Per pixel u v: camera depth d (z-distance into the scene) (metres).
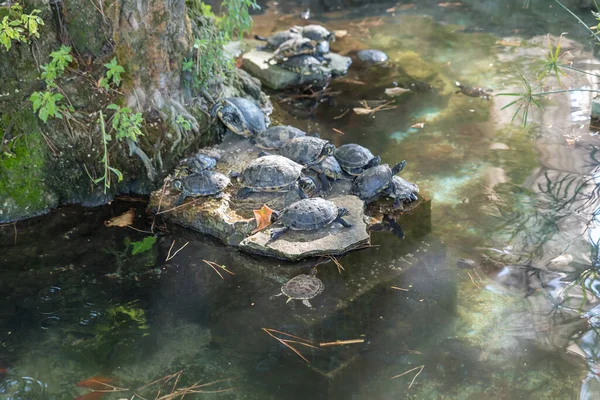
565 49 4.00
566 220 2.67
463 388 2.07
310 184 2.73
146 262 2.52
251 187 2.70
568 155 3.05
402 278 2.45
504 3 4.80
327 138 3.20
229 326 2.27
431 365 2.14
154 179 2.85
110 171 2.80
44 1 2.64
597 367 2.12
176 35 2.79
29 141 2.71
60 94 2.64
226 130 3.13
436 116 3.37
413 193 2.80
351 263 2.51
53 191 2.79
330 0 4.95
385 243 2.60
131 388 2.07
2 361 2.14
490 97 3.51
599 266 2.46
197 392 2.06
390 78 3.76
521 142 3.15
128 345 2.20
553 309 2.31
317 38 3.95
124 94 2.78
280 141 2.96
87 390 2.06
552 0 4.75
